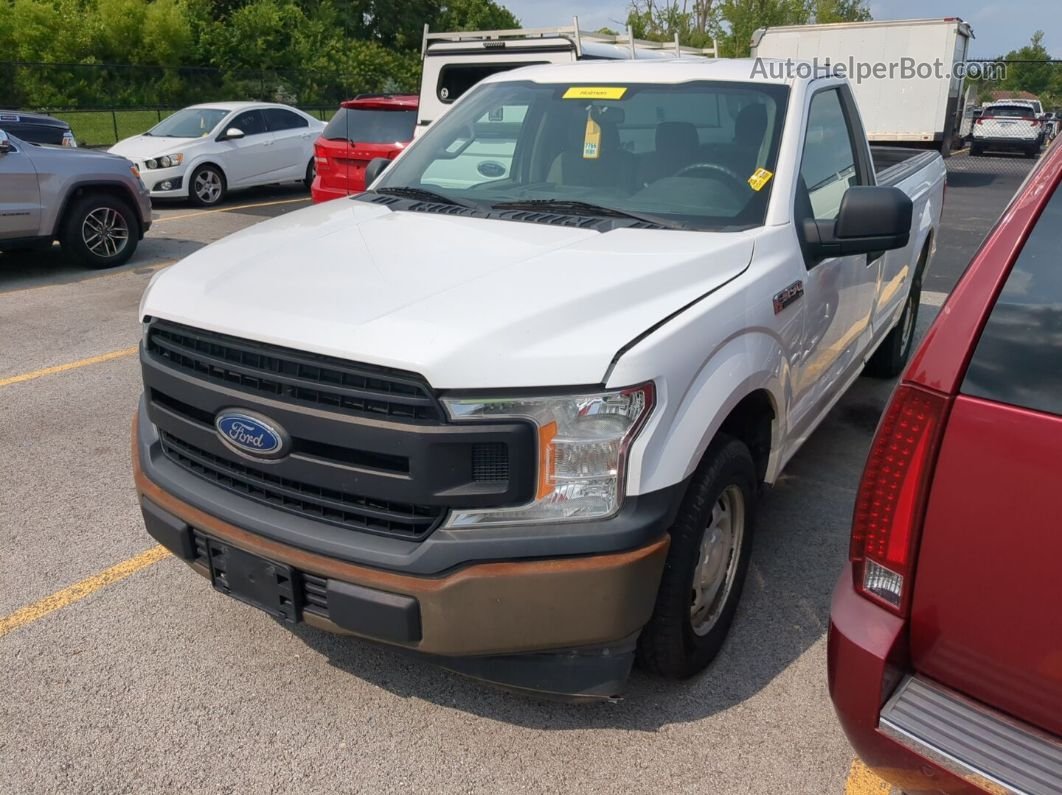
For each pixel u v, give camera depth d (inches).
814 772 107.1
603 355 95.0
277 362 101.7
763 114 144.5
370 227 131.2
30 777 105.2
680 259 114.7
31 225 355.6
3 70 1221.1
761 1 1531.7
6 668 124.4
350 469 98.3
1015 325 72.5
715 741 112.1
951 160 912.9
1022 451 70.3
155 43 1469.0
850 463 197.6
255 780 105.5
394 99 451.2
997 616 72.9
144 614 137.8
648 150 146.3
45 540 159.2
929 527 75.4
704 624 123.5
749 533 128.3
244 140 607.2
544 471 95.3
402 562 97.3
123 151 577.3
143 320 119.3
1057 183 74.1
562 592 95.7
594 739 112.4
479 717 116.3
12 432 207.6
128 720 114.9
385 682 123.0
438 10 2240.4
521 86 166.2
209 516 110.2
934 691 77.4
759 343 117.6
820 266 141.3
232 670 125.0
